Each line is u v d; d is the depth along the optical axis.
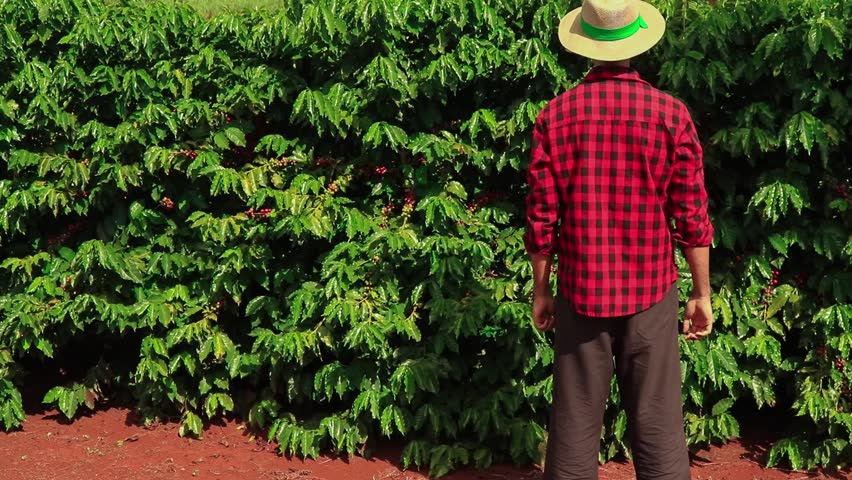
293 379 4.29
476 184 4.15
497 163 3.95
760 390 4.07
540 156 2.95
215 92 4.29
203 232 4.14
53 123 4.35
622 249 2.92
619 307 2.93
